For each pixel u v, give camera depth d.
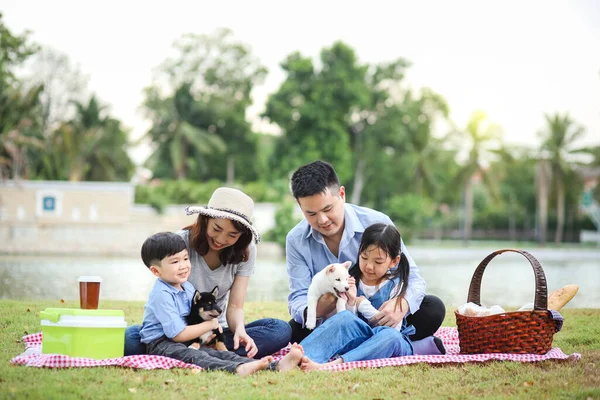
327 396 4.00
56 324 4.68
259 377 4.44
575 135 51.97
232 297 5.29
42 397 3.78
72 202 35.34
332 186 5.12
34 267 22.81
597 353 5.41
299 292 5.56
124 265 25.12
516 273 25.36
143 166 49.66
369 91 50.56
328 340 4.93
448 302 13.82
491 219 61.75
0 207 34.62
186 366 4.63
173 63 51.97
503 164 51.03
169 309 4.78
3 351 5.19
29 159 43.50
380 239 5.11
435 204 61.12
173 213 37.09
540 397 4.04
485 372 4.63
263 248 34.22
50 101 47.50
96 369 4.43
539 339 5.07
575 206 59.44
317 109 46.16
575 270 26.91
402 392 4.14
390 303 5.17
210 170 54.56
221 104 50.56
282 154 48.56
